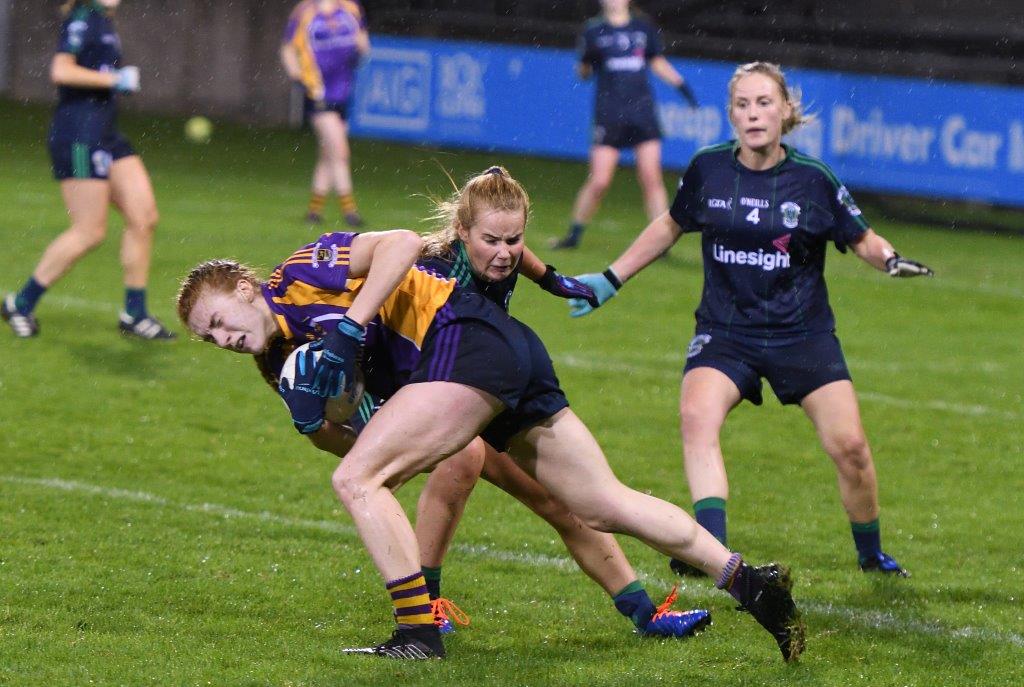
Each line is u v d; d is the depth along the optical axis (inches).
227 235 1977.1
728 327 781.9
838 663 639.8
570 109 2778.1
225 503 908.0
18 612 672.4
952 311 1749.5
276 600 714.8
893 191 2476.6
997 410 1254.3
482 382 581.9
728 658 642.8
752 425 1179.3
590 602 733.9
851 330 1612.9
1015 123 2337.6
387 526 596.4
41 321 1419.8
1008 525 915.4
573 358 1402.6
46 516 848.3
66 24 1277.1
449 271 606.9
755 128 762.8
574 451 605.6
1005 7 3002.0
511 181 606.2
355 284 592.7
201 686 580.4
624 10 1983.3
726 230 773.3
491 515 904.3
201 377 1251.8
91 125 1302.9
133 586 723.4
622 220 2351.1
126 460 999.6
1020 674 631.2
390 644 623.8
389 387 613.6
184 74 3380.9
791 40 3129.9
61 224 1984.5
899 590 770.8
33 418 1091.9
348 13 2087.8
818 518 924.0
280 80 3380.9
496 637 671.8
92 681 582.9
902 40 3026.6
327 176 2108.8
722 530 725.9
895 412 1236.5
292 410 573.6
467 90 2898.6
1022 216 2600.9
